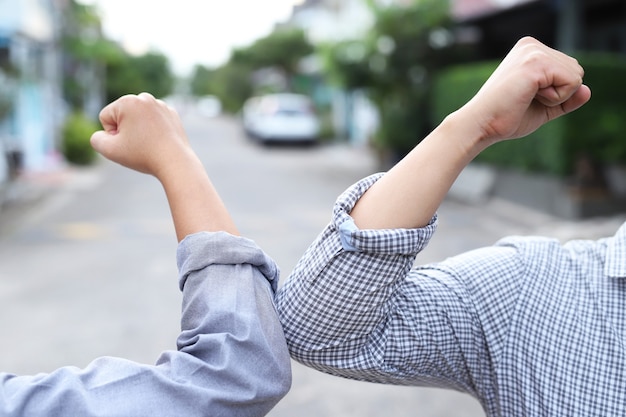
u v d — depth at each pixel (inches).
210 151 745.6
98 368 28.8
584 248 38.8
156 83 852.0
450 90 434.6
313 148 778.2
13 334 170.7
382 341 33.8
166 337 168.6
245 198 405.7
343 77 497.0
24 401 26.9
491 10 416.2
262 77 1603.1
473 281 36.7
